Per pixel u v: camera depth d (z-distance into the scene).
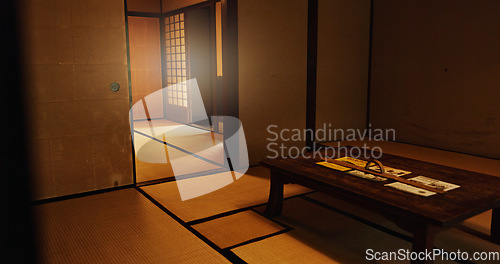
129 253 2.07
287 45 4.13
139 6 6.90
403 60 5.08
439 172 2.24
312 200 2.90
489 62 4.19
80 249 2.11
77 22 2.85
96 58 2.96
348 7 5.09
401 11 5.02
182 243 2.18
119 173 3.19
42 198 2.90
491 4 4.10
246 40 3.82
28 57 2.70
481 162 4.09
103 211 2.68
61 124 2.90
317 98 5.00
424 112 4.91
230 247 2.13
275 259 2.00
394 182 2.04
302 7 4.20
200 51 6.47
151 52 7.18
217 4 5.80
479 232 2.32
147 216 2.59
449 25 4.52
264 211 2.64
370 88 5.55
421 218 1.59
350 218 2.55
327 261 1.98
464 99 4.46
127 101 3.14
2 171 2.71
